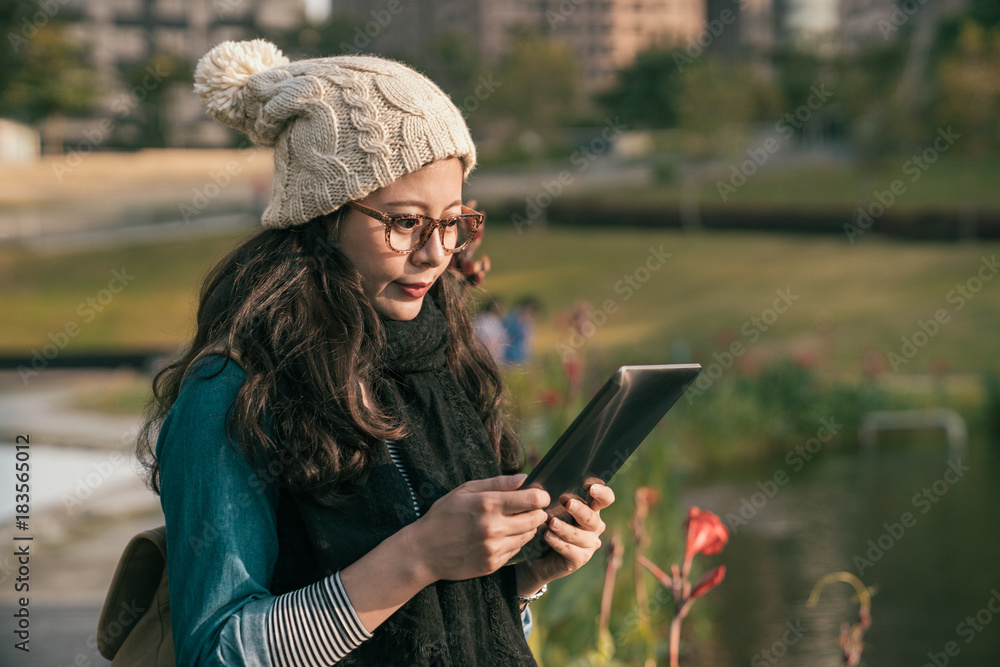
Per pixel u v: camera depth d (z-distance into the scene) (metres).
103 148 40.75
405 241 1.24
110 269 29.95
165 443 1.17
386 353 1.26
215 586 1.08
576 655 3.51
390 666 1.12
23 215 33.34
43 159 40.28
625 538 4.25
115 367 20.69
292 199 1.26
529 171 38.88
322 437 1.15
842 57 39.53
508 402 1.63
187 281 28.88
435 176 1.24
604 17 68.94
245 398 1.14
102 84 43.00
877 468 10.48
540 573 1.36
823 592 5.64
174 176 38.16
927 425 13.32
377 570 1.08
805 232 34.62
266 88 1.29
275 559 1.16
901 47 37.34
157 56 42.38
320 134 1.23
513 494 1.07
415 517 1.20
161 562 1.27
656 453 4.78
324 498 1.15
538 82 38.28
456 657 1.17
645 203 36.69
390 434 1.20
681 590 1.88
